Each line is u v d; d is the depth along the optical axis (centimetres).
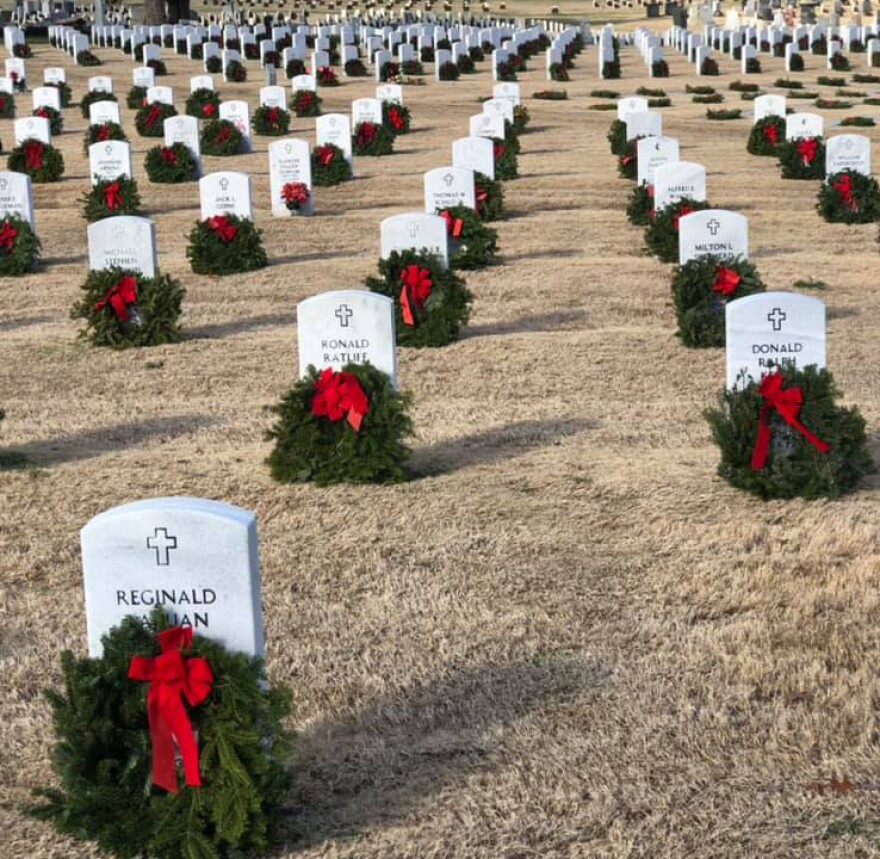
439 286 1794
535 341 1794
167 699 641
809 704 820
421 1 12262
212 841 658
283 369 1694
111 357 1775
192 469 1302
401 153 3719
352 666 885
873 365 1644
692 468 1270
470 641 917
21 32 7069
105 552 686
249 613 687
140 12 10362
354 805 725
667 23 9788
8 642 935
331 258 2416
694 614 952
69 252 2525
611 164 3419
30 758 784
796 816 704
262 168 3462
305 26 7894
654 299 2050
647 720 803
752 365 1227
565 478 1248
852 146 2736
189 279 2267
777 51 6844
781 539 1087
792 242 2475
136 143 3988
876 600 959
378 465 1233
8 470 1315
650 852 677
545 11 11838
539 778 745
